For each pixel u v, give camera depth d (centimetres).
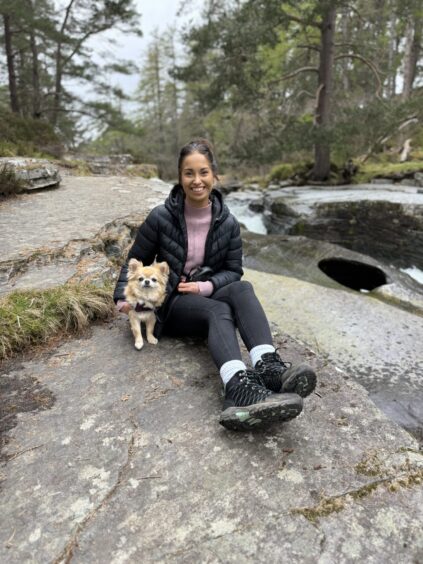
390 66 1998
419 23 1808
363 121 1206
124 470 168
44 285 326
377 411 206
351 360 424
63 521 146
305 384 177
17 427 192
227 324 215
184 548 137
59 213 529
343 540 140
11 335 258
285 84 1566
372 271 713
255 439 184
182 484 161
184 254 246
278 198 1162
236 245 254
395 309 543
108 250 445
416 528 145
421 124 1322
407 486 162
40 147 1200
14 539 140
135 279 244
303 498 155
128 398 212
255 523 145
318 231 1012
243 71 1275
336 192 1190
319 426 194
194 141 236
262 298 555
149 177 1191
